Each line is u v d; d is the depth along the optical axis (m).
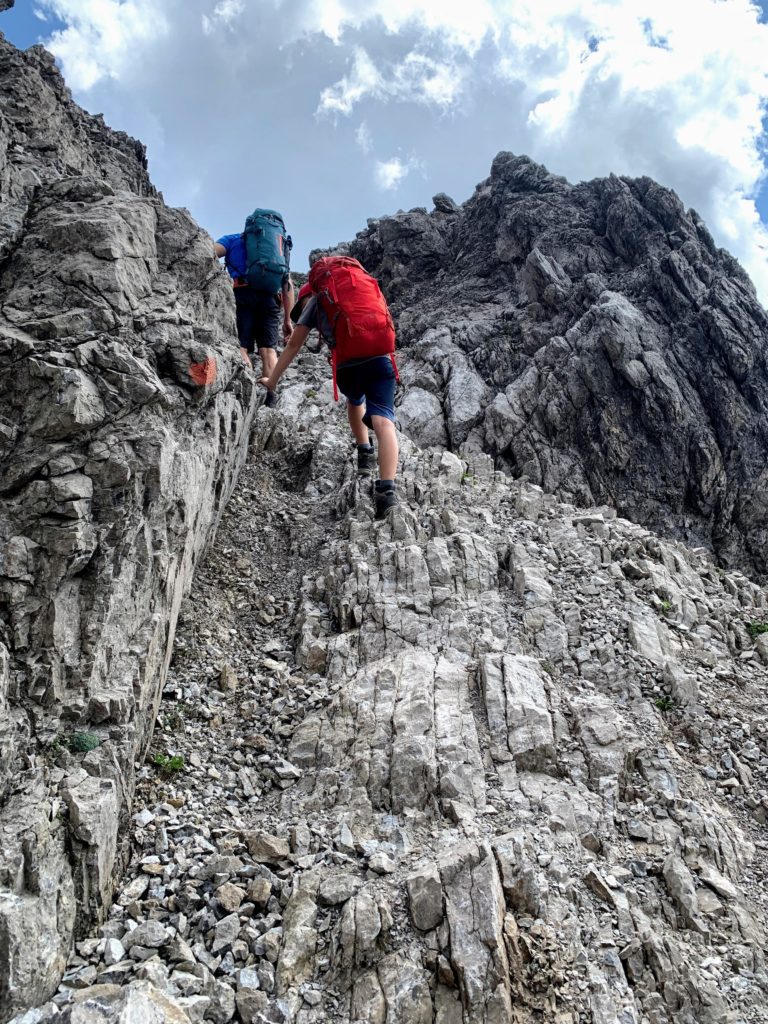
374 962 4.31
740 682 7.58
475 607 7.59
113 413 5.53
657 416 21.11
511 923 4.54
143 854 4.93
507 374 23.11
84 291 6.05
